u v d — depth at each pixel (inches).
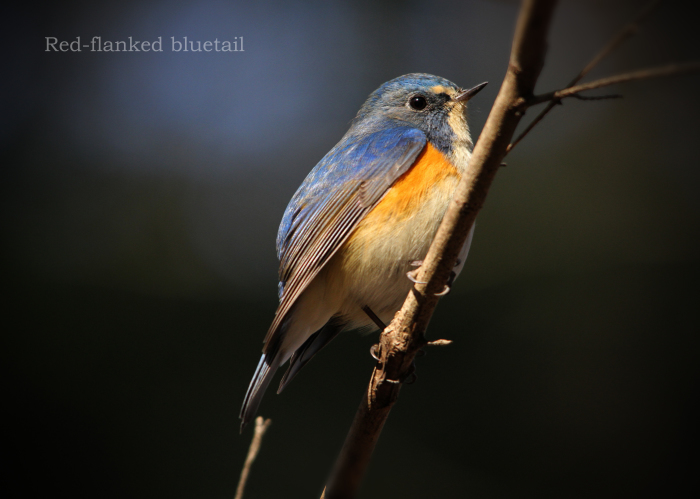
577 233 467.8
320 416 418.3
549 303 441.7
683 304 430.9
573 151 498.3
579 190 482.9
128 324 452.4
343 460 196.9
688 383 406.6
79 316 448.8
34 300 449.7
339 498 196.9
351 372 439.5
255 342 456.1
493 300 449.4
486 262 464.1
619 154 490.9
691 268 442.6
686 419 396.2
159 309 462.9
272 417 416.5
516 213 478.9
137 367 434.0
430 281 170.2
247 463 179.3
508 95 137.9
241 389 431.2
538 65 132.3
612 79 118.7
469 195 154.8
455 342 434.0
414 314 177.5
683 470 386.3
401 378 185.6
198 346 451.5
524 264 460.1
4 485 389.4
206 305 465.7
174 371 435.5
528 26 126.3
